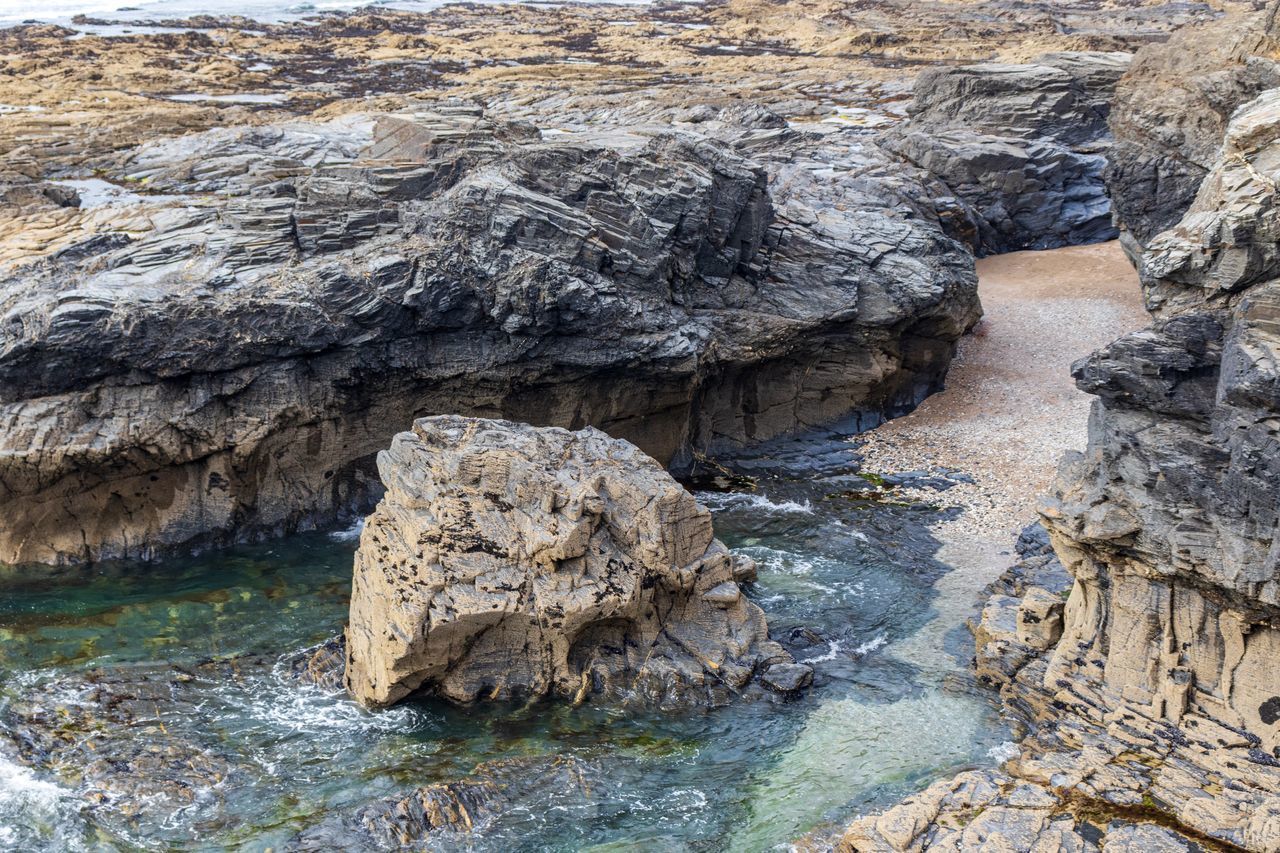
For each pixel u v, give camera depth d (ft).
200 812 76.18
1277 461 71.67
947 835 72.02
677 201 130.82
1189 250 79.66
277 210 126.11
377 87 253.24
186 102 223.51
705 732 86.33
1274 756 76.02
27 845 73.00
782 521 122.01
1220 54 139.33
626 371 126.21
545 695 89.25
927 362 147.95
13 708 86.43
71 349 105.09
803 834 75.36
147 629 98.73
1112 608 84.58
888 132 203.00
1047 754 80.28
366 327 114.73
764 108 201.87
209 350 108.68
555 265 120.67
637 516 91.30
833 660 95.86
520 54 313.73
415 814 74.84
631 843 74.38
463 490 90.48
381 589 87.45
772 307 139.23
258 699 89.10
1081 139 198.39
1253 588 73.67
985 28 339.16
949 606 104.73
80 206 143.54
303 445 116.37
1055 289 173.99
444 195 125.59
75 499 108.88
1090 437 87.15
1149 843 70.54
